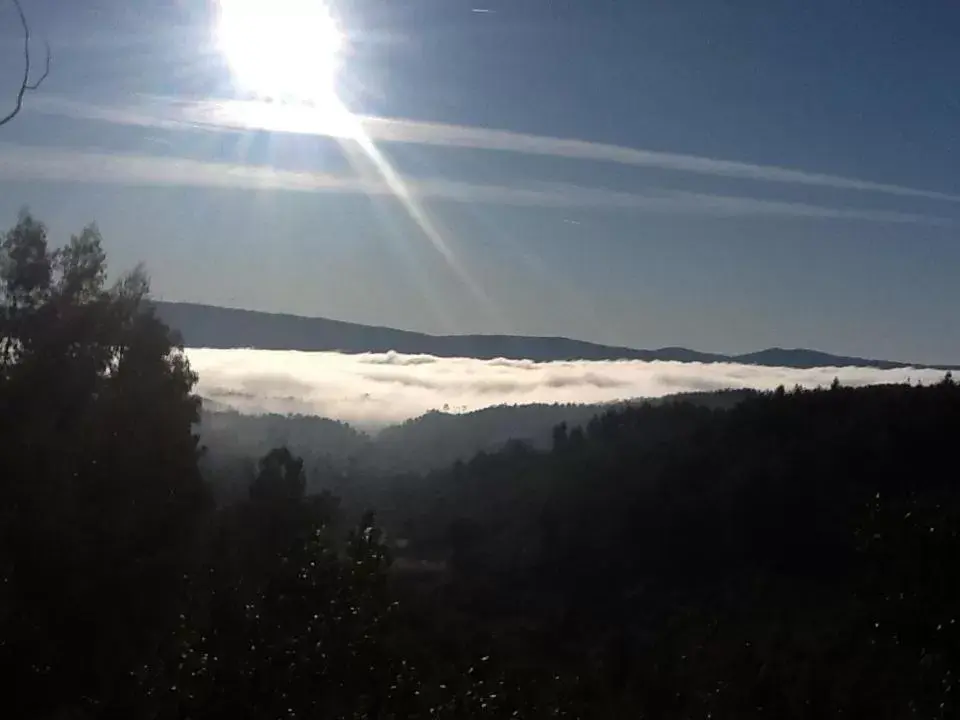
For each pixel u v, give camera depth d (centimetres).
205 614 990
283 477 1237
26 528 1352
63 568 1369
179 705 912
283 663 928
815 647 1295
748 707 1262
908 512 1062
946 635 995
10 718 1283
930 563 1023
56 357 1573
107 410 1570
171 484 1589
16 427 1451
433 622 1325
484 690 1136
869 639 1103
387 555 1045
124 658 1363
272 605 971
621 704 1393
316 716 917
